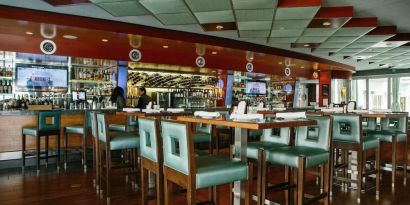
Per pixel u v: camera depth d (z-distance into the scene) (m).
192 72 10.21
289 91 13.76
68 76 8.18
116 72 8.18
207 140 4.05
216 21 5.66
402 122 4.43
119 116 5.96
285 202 3.28
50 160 5.38
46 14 5.25
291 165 2.68
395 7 5.36
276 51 8.72
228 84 10.70
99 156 3.65
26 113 5.02
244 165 2.31
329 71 12.80
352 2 5.10
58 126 4.93
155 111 4.02
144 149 2.76
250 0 4.41
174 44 7.19
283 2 4.70
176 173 2.23
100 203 3.27
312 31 6.38
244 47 7.90
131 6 4.77
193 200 2.07
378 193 3.62
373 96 14.56
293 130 3.49
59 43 7.00
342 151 4.33
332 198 3.52
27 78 7.62
